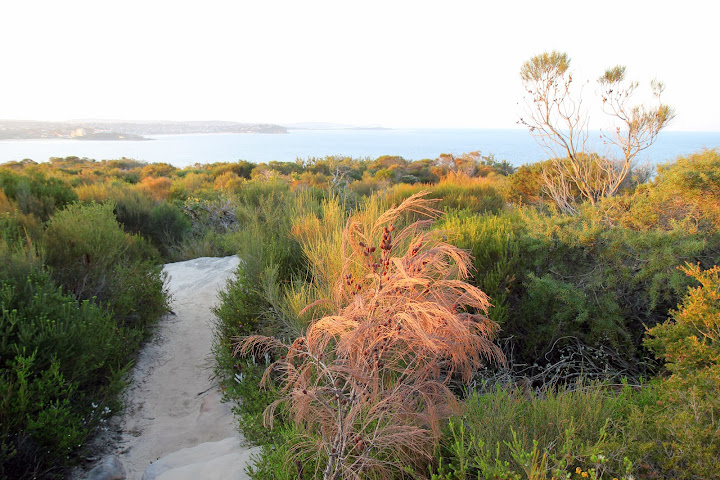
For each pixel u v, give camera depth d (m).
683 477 1.78
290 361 2.15
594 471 1.79
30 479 2.63
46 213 8.46
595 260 4.02
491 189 10.57
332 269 3.88
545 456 1.81
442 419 2.29
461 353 2.05
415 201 2.24
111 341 3.79
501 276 3.86
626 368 3.45
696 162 4.48
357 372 1.68
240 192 14.06
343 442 1.91
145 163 52.38
